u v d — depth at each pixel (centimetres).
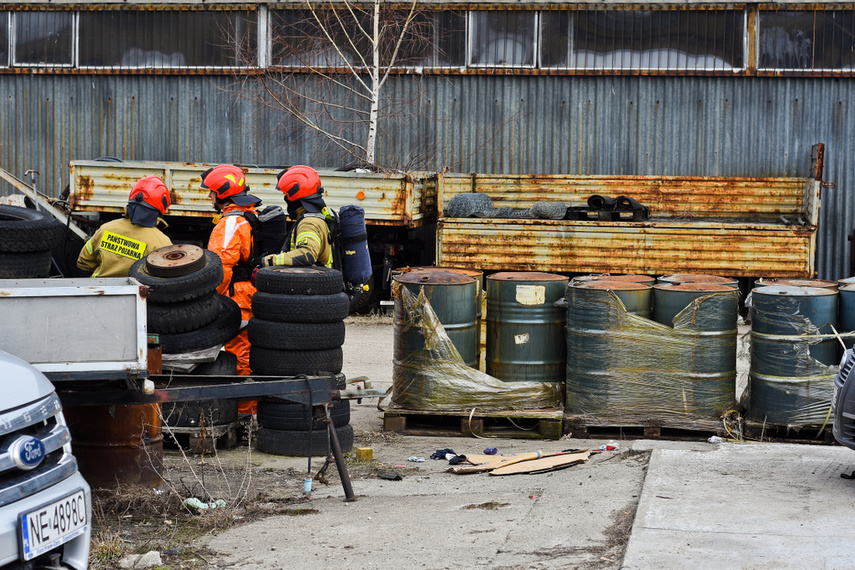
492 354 817
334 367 708
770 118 1634
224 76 1761
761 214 1521
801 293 734
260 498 583
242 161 1769
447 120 1714
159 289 675
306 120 1688
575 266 1414
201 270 690
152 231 764
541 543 477
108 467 582
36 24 1800
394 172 1512
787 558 432
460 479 645
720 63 1641
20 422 371
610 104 1673
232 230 786
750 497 538
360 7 1711
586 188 1568
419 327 793
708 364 756
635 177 1551
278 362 693
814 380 731
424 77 1714
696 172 1659
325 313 695
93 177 1438
